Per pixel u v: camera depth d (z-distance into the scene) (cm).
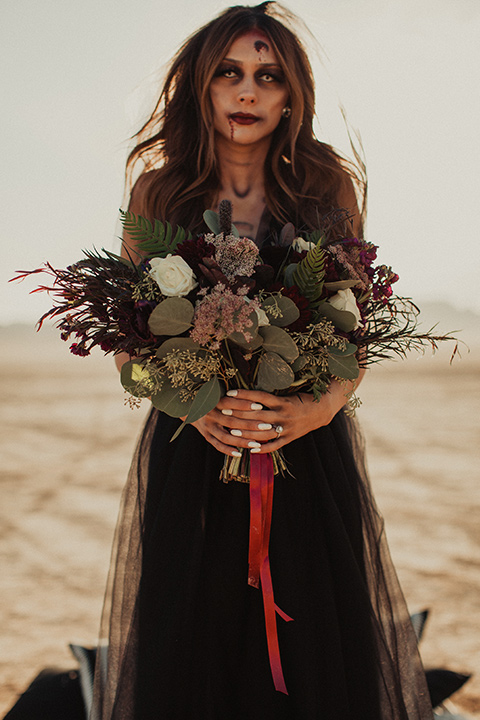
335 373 166
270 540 187
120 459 887
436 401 1673
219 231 180
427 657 319
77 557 482
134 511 209
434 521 569
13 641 340
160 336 164
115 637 197
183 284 158
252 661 185
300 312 164
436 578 431
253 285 160
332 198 226
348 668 186
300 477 192
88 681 219
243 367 169
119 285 169
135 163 236
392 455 891
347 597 188
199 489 191
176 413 172
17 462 863
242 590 187
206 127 217
